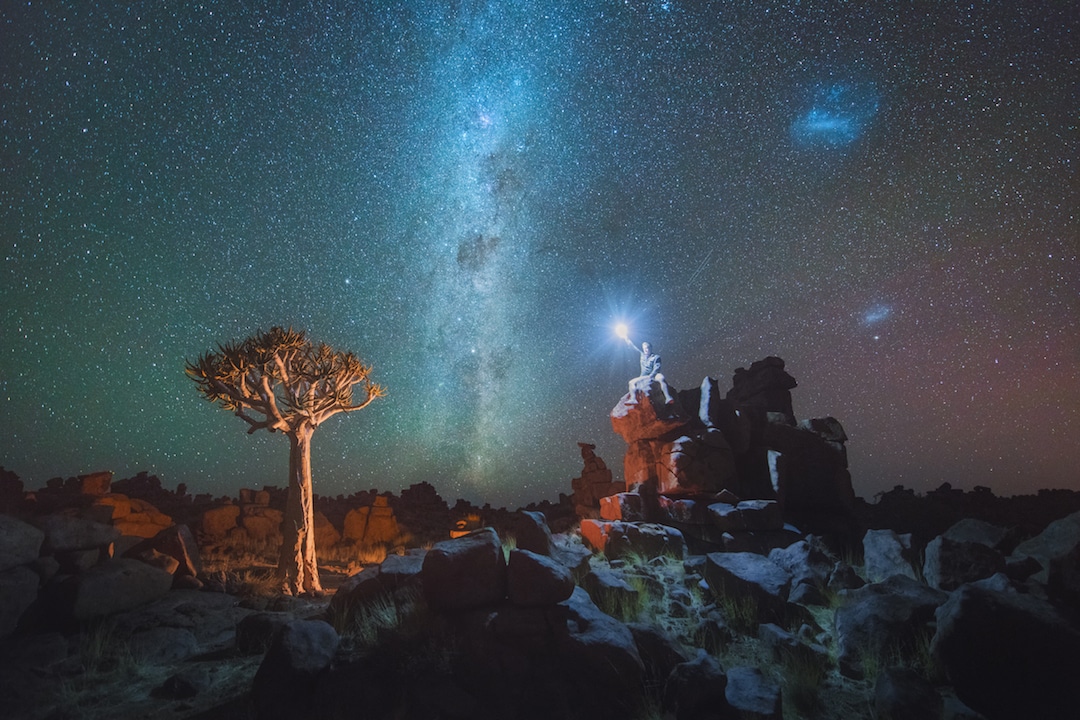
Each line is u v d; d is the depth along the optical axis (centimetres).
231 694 649
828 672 726
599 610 762
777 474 1245
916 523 1406
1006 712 595
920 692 632
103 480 1593
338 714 596
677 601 863
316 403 1171
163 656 751
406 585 789
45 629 790
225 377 1084
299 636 655
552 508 2091
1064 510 1588
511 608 725
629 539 1099
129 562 912
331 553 1562
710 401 1297
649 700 635
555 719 620
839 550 1190
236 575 1135
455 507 2378
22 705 603
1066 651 582
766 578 874
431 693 631
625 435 1306
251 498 1811
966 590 666
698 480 1187
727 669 724
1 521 782
